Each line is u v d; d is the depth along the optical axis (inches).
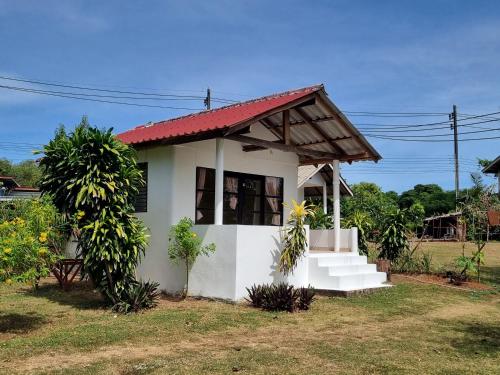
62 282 449.4
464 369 240.8
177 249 416.8
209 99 1156.5
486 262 828.0
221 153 417.7
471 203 726.5
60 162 360.5
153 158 465.1
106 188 358.9
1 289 455.2
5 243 263.1
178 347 270.8
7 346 263.4
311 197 992.2
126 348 265.6
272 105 449.7
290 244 425.1
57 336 284.4
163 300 411.8
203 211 474.3
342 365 241.9
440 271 612.1
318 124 506.6
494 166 987.3
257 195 533.6
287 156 562.6
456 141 1519.4
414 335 312.2
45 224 301.6
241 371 229.6
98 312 355.3
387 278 547.2
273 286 394.6
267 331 313.3
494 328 339.6
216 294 406.9
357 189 1646.2
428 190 1963.6
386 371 234.5
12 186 1177.4
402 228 634.2
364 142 514.0
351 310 388.8
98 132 358.3
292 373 227.9
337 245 551.2
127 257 361.4
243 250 403.2
